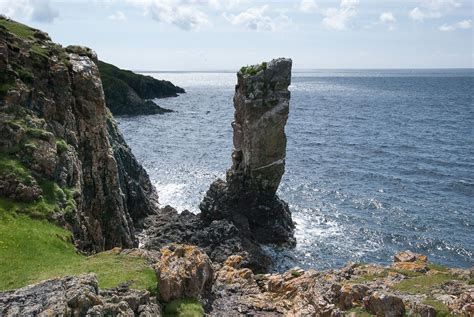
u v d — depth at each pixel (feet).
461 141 358.84
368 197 217.15
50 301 59.98
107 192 138.62
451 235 176.45
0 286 80.38
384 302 70.38
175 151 305.94
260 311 84.94
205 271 85.30
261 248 164.66
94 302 61.46
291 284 97.66
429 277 85.61
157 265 81.97
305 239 173.37
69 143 130.62
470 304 66.64
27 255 92.53
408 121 477.36
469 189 230.89
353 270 95.61
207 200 181.68
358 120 488.85
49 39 151.84
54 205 111.45
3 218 101.65
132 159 196.44
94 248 124.98
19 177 110.42
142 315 68.33
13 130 117.60
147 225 177.88
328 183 239.71
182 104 637.71
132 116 477.36
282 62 176.55
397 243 170.71
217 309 84.12
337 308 74.64
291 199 214.48
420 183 241.14
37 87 130.11
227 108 597.93
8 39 133.59
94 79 142.10
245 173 182.39
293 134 397.80
